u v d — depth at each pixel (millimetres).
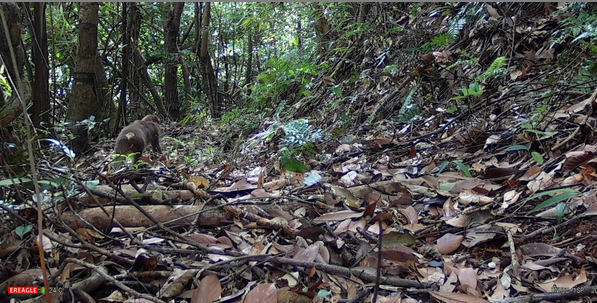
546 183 2537
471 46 4949
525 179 2672
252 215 2453
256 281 1867
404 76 5227
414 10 6488
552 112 3361
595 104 3018
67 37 8891
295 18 9031
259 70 14289
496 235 2121
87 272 1889
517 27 4641
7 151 2049
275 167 3902
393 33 6199
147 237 2287
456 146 3605
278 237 2322
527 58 4242
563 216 2197
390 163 3586
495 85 4238
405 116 4465
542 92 3764
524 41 4500
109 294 1770
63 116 8039
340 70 6781
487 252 2084
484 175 2879
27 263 1951
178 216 2471
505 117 3697
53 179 2113
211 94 10508
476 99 4129
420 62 5031
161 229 2371
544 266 1854
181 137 7480
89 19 4922
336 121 5383
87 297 1668
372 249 2002
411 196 2789
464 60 4566
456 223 2340
